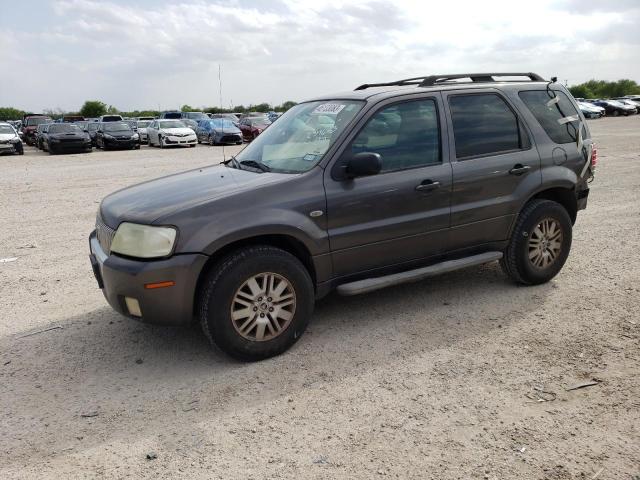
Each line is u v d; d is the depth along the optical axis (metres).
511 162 4.93
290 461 2.88
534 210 5.08
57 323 4.80
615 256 6.23
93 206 10.45
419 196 4.46
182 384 3.71
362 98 4.52
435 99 4.68
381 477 2.73
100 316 4.94
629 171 12.99
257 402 3.45
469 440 3.00
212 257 3.87
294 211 3.96
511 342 4.17
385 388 3.57
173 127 30.36
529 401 3.37
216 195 3.88
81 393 3.63
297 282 4.00
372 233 4.30
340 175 4.16
